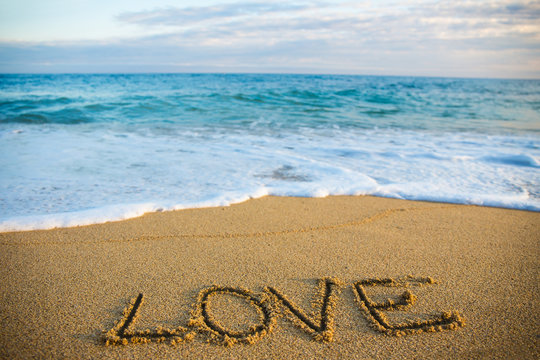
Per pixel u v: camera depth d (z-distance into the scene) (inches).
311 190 189.6
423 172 226.4
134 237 134.7
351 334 83.5
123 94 739.4
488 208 173.8
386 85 1362.0
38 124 392.8
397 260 120.3
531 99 829.8
